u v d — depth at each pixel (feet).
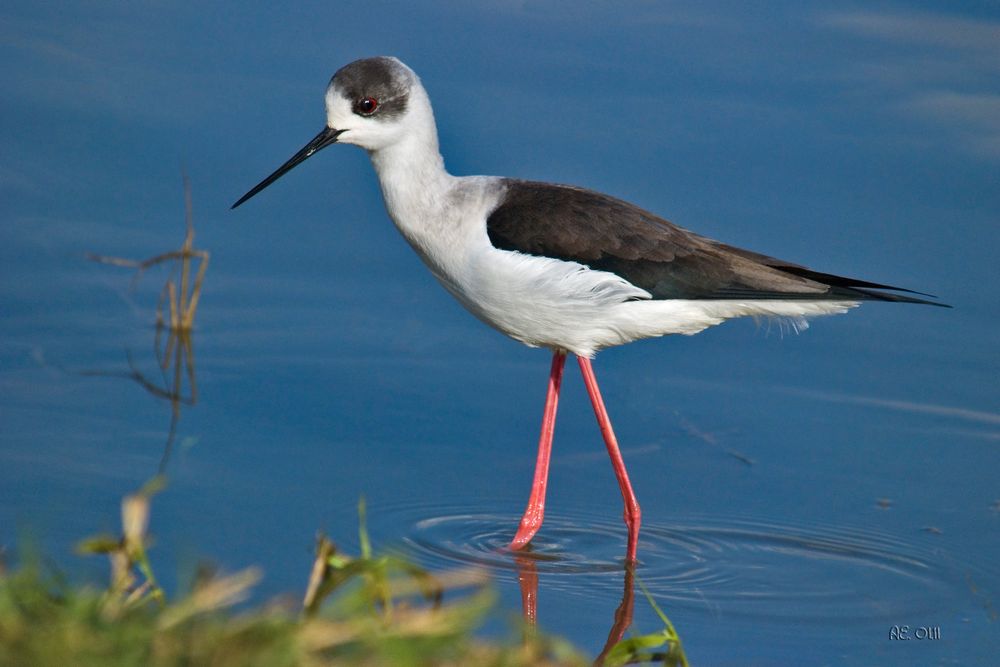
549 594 30.37
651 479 36.96
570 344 34.30
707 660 27.55
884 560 32.48
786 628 29.09
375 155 34.86
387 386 40.37
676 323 34.42
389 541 32.19
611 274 33.09
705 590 30.86
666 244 33.81
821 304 34.01
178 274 43.75
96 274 43.14
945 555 32.78
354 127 34.09
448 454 37.17
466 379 41.50
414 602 23.86
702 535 33.73
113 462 34.27
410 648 18.15
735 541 33.47
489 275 33.22
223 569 29.27
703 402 41.24
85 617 17.90
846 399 40.88
